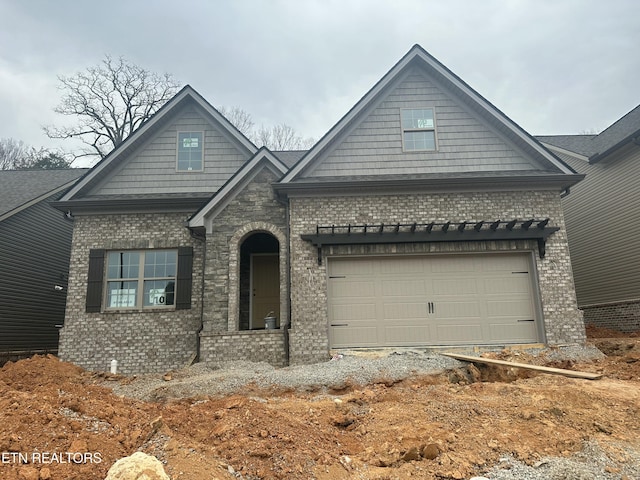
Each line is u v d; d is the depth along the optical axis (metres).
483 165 11.56
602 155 13.85
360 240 10.33
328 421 5.43
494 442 4.65
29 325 14.33
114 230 11.81
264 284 13.33
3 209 13.59
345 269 10.57
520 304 10.42
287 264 10.73
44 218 15.31
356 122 11.84
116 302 11.53
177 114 13.35
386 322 10.30
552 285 10.27
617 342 9.90
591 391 6.09
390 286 10.50
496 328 10.29
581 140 17.02
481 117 11.84
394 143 11.73
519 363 8.20
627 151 13.38
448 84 11.95
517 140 11.48
